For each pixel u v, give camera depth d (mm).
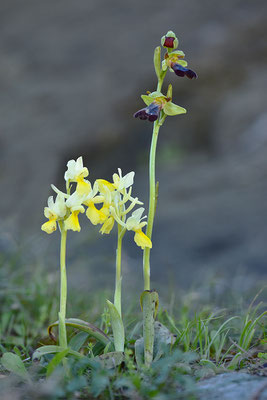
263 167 14547
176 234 11180
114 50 20031
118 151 17453
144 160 17859
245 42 20562
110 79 18672
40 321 4922
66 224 3098
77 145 16344
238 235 10555
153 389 2738
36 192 13203
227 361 3576
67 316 4938
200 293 6121
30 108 17062
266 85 19203
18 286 5703
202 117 18922
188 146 18531
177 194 14031
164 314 4840
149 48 20000
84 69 19234
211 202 12836
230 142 17484
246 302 5469
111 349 3322
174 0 22688
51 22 21734
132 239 11141
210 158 17203
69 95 17922
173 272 8906
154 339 3309
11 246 6812
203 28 20953
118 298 3320
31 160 14695
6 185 13508
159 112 3279
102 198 3189
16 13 22297
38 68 19234
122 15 21922
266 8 21688
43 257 6832
